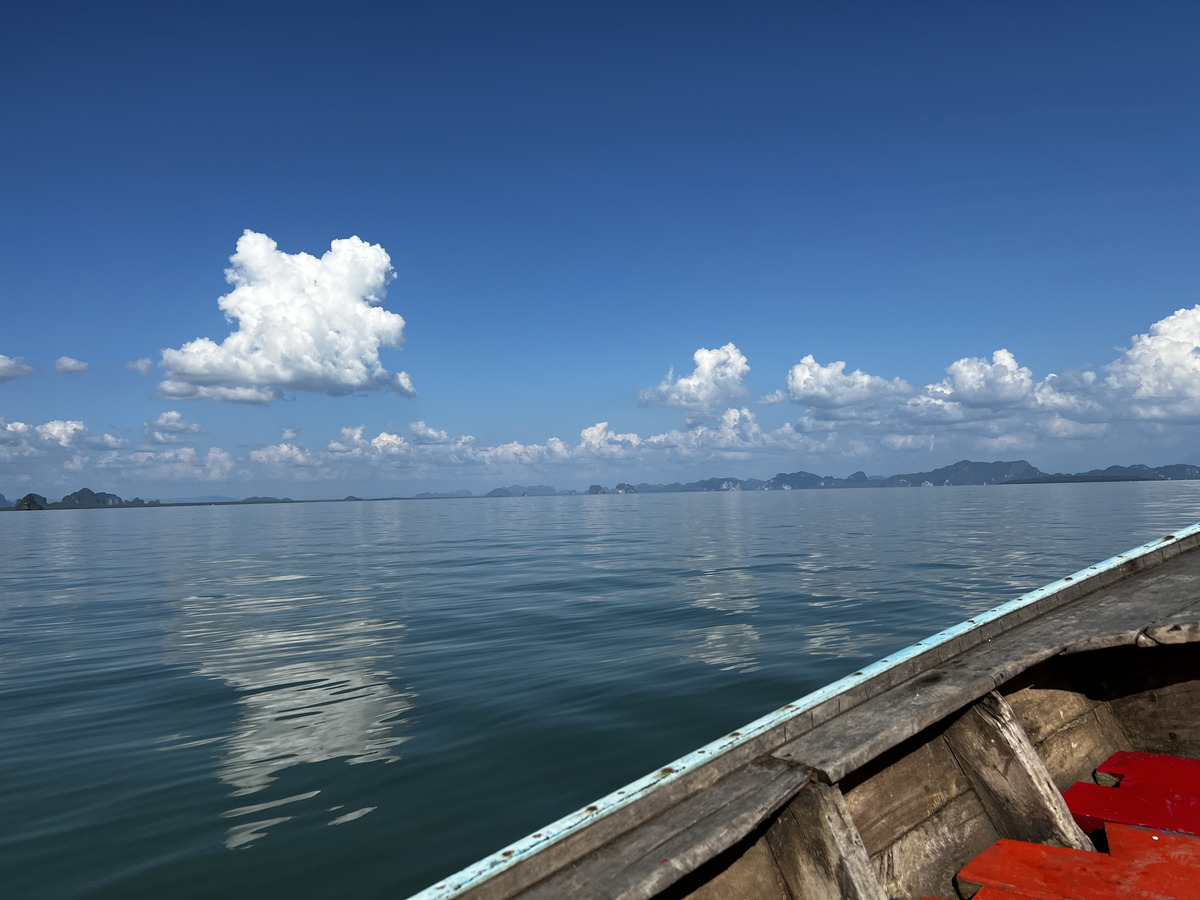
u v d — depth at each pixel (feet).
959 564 60.75
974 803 9.92
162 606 48.34
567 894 5.68
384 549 97.14
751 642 32.17
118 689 27.20
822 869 7.11
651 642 32.73
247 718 23.21
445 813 16.20
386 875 13.70
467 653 31.58
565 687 25.75
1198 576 14.96
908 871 8.58
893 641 31.63
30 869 14.06
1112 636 11.06
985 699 10.05
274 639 35.76
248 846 14.83
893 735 8.38
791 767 7.78
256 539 132.26
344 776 18.33
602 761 18.97
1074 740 11.93
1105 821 9.52
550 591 50.37
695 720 21.88
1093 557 64.49
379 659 30.91
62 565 84.33
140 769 19.06
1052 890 7.69
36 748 20.75
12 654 33.94
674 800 7.22
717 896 7.06
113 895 13.14
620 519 184.44
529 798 16.88
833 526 125.39
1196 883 7.69
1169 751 12.21
